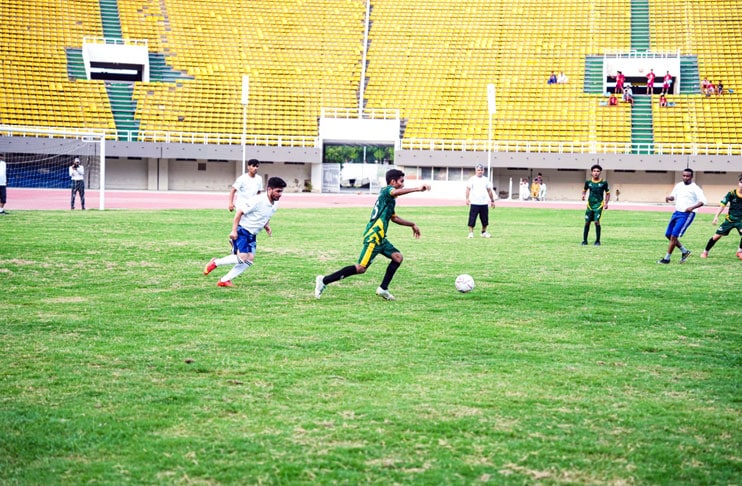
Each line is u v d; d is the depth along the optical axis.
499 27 60.53
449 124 54.47
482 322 9.85
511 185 54.19
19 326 9.19
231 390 6.78
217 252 16.47
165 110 53.25
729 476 5.18
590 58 57.50
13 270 13.48
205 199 41.22
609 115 53.31
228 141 52.34
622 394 6.89
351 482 4.98
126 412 6.18
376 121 53.47
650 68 56.19
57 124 50.53
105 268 14.00
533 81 56.56
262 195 12.24
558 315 10.41
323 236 20.61
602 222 29.28
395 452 5.47
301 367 7.54
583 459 5.41
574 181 53.91
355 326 9.46
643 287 12.98
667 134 51.62
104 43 55.75
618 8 60.41
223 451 5.45
